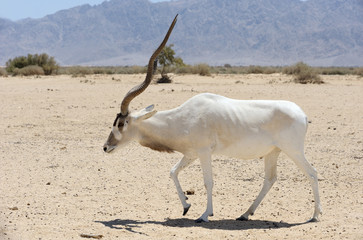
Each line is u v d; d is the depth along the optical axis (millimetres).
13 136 31484
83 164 23938
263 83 76188
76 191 19375
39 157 25312
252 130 15836
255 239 13812
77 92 59562
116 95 55438
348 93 58312
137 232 14383
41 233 13938
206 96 16266
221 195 19203
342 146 28109
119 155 26016
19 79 87500
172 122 16266
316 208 15719
